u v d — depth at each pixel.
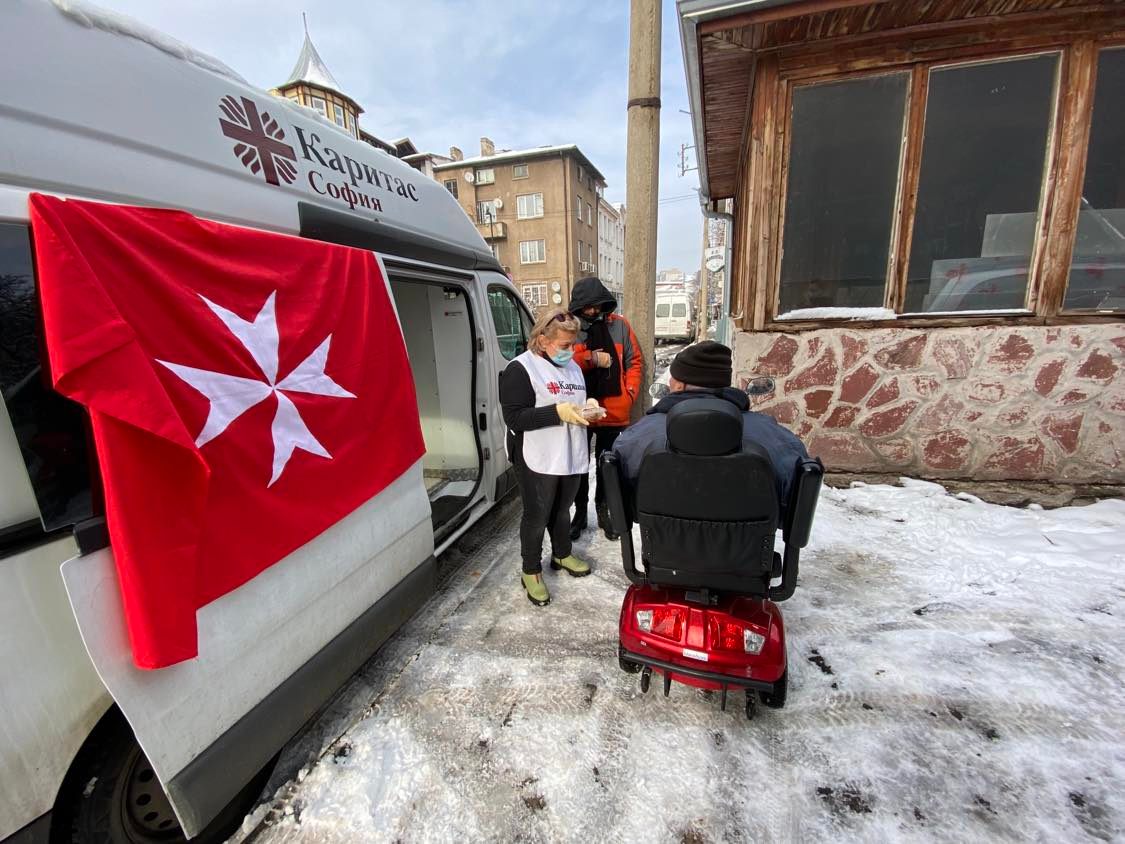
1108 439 3.34
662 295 24.92
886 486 3.66
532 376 2.36
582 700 1.97
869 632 2.29
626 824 1.49
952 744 1.71
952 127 3.29
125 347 1.06
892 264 3.52
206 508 1.25
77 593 1.04
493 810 1.55
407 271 2.48
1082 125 3.11
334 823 1.53
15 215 1.01
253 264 1.48
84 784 1.20
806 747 1.73
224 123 1.63
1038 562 2.75
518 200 29.89
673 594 1.84
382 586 2.02
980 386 3.45
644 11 3.21
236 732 1.36
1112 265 3.26
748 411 1.79
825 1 2.80
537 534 2.54
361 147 2.38
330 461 1.69
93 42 1.29
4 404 1.00
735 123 4.89
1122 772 1.59
